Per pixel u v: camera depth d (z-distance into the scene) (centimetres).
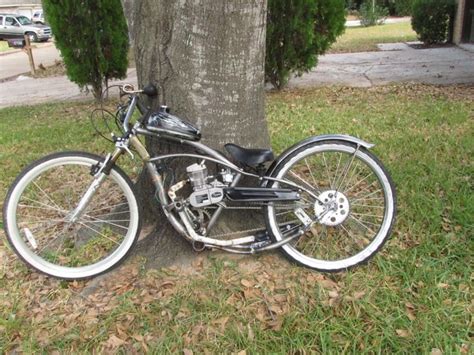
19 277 297
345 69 984
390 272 270
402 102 634
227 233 287
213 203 265
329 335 229
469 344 220
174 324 247
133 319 251
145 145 309
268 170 272
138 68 292
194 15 260
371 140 475
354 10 3078
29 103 877
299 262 279
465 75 836
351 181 340
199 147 266
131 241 285
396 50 1262
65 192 391
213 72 270
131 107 266
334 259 289
